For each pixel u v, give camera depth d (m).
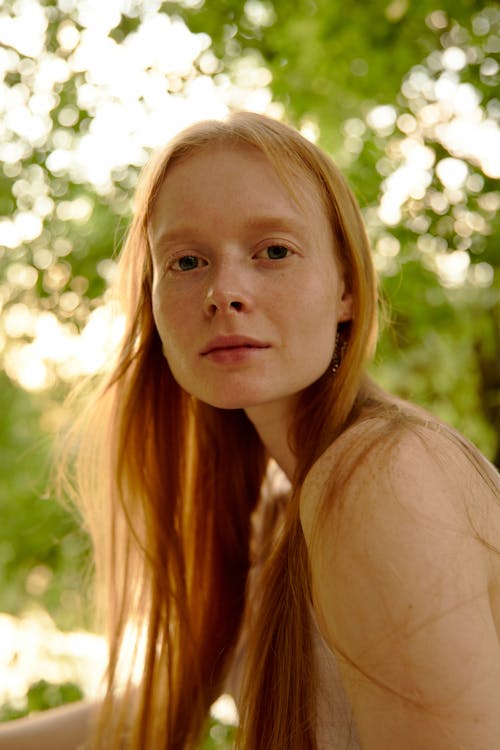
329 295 1.20
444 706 0.89
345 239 1.25
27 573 3.13
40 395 3.37
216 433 1.57
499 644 0.99
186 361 1.17
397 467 0.98
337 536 0.99
